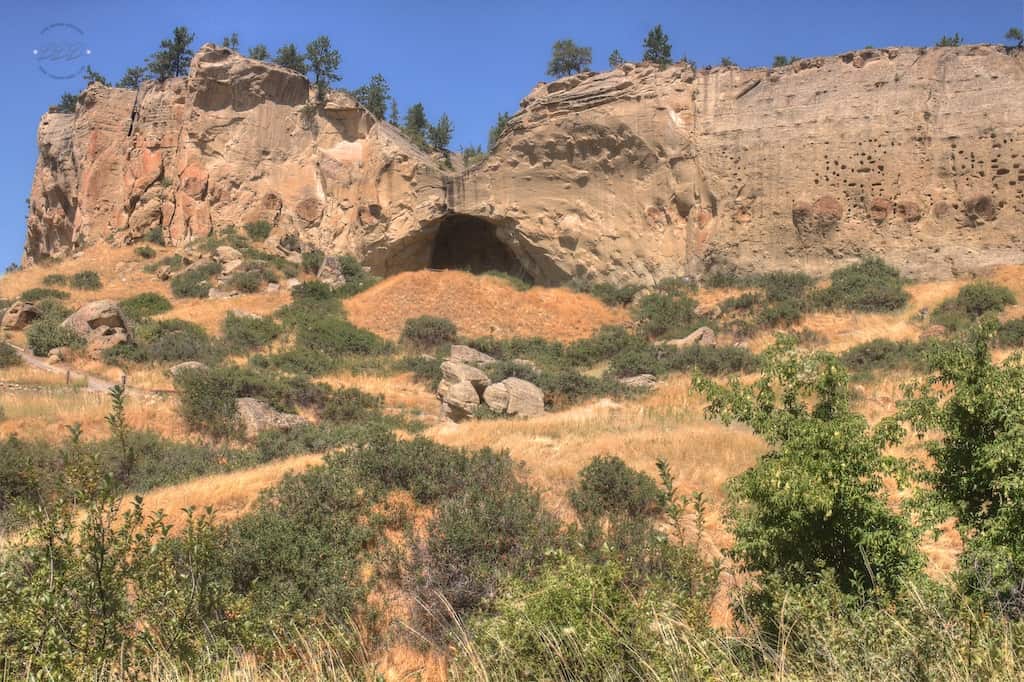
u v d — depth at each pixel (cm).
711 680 516
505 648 591
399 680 807
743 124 3912
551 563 820
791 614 594
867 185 3597
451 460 1366
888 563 679
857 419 708
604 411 2141
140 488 1648
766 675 530
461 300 3838
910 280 3391
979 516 719
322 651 768
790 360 741
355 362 3219
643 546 952
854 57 3791
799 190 3725
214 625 738
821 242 3644
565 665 566
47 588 615
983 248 3338
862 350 2727
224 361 3055
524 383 2462
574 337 3653
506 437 1709
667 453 1538
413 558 1100
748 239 3809
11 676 581
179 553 817
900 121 3584
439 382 2786
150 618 681
